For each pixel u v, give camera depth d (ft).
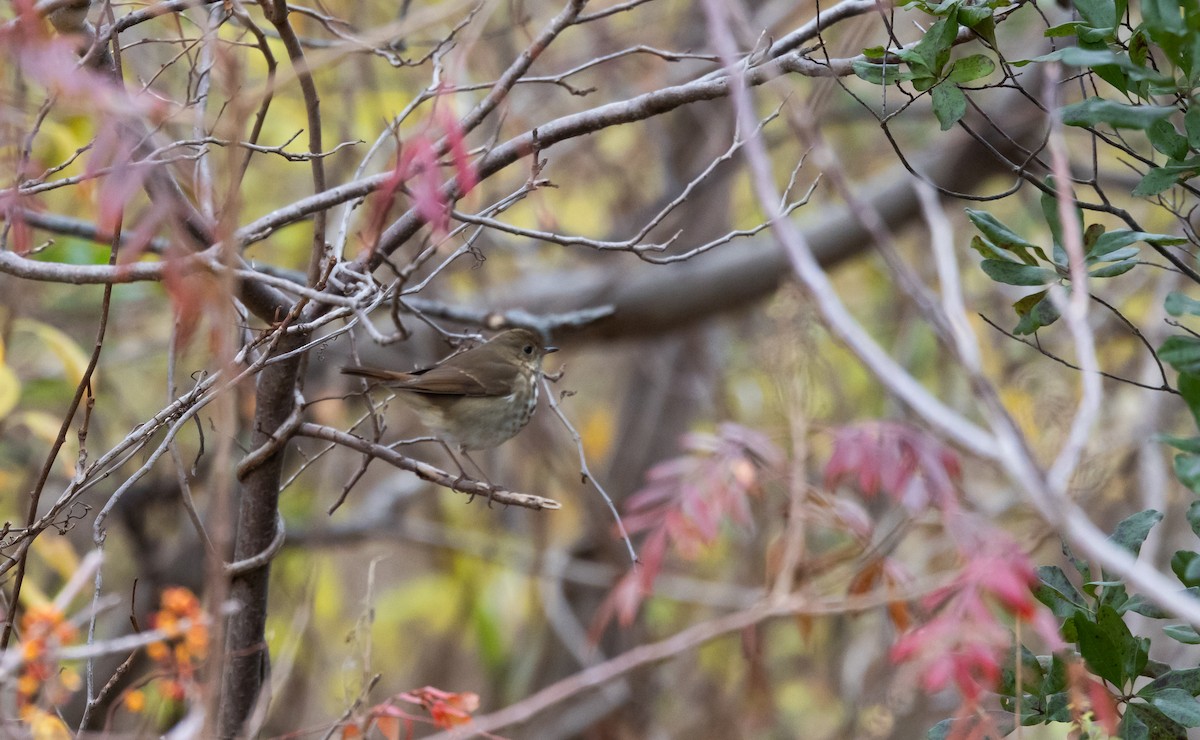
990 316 56.95
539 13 54.29
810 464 31.83
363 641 29.17
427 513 66.39
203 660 19.33
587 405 76.38
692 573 61.36
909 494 23.40
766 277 52.21
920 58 24.02
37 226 32.22
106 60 23.53
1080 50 20.42
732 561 59.31
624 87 58.23
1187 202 40.70
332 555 64.75
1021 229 59.11
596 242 25.35
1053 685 21.71
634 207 59.98
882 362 15.33
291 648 28.27
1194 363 18.03
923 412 14.90
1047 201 22.98
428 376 36.19
